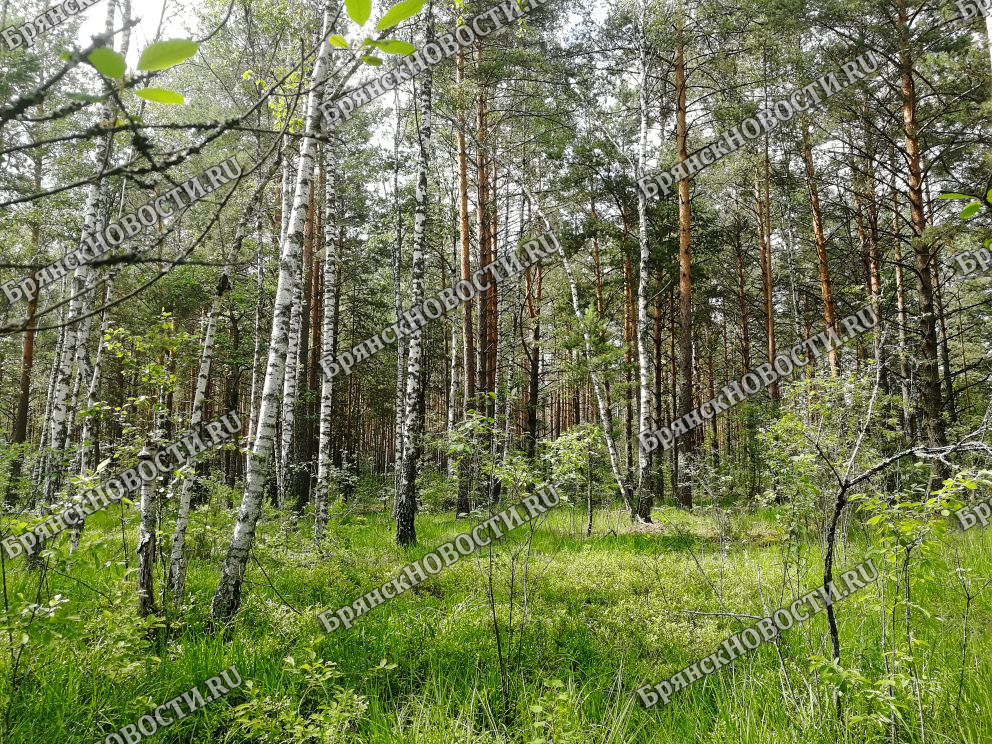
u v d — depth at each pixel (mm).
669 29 13109
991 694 3719
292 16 8891
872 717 3248
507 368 20734
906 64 11156
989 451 2393
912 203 11141
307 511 10250
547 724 3686
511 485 5613
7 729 3330
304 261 18016
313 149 6082
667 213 16609
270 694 4164
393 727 3945
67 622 3498
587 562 8133
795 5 10969
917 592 5543
